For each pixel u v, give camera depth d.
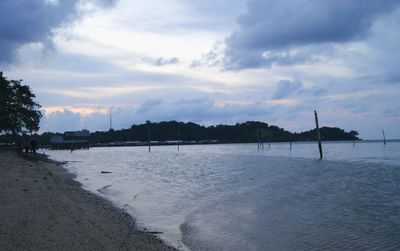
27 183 17.02
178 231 10.51
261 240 9.76
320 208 14.38
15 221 9.27
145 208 14.05
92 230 9.09
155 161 54.50
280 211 13.73
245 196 17.56
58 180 21.30
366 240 9.84
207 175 29.59
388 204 15.22
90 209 12.14
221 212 13.49
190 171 34.12
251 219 12.30
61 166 37.91
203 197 17.20
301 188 20.48
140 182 23.89
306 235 10.34
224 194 18.27
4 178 18.20
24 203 11.72
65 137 152.50
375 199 16.52
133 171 34.03
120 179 25.86
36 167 29.02
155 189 20.19
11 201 11.92
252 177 27.34
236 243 9.47
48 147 154.25
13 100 57.59
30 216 9.93
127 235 9.24
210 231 10.62
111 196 16.83
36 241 7.71
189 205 14.92
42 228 8.76
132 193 18.33
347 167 36.25
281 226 11.34
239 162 49.19
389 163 41.56
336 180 24.56
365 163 42.06
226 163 47.22
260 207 14.55
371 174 28.53
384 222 11.94
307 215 13.05
